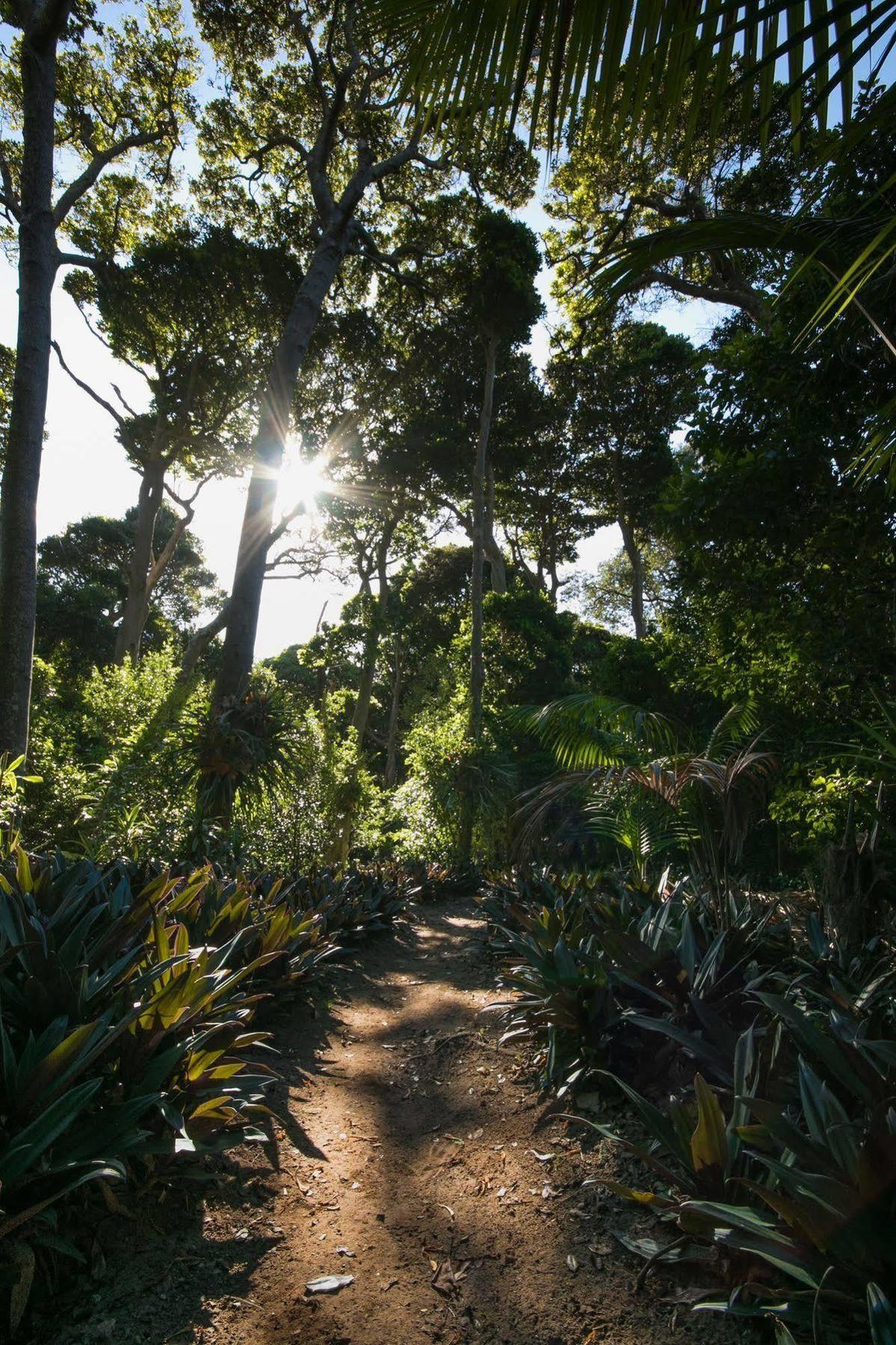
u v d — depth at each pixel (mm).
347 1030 4238
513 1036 3518
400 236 19078
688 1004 2990
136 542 19453
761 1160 1771
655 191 9766
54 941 2855
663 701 12125
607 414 23359
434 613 28891
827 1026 2703
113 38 15531
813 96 1527
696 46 1625
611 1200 2336
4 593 9125
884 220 2432
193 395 18750
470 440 22266
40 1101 2012
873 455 3359
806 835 6516
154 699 12320
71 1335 1786
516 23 1787
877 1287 1433
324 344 19547
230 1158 2611
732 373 5020
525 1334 1843
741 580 5441
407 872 10570
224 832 7652
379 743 29016
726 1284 1888
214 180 18156
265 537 12227
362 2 1942
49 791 8734
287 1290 2012
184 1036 2584
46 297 9734
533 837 4863
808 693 5656
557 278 13688
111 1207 2078
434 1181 2604
